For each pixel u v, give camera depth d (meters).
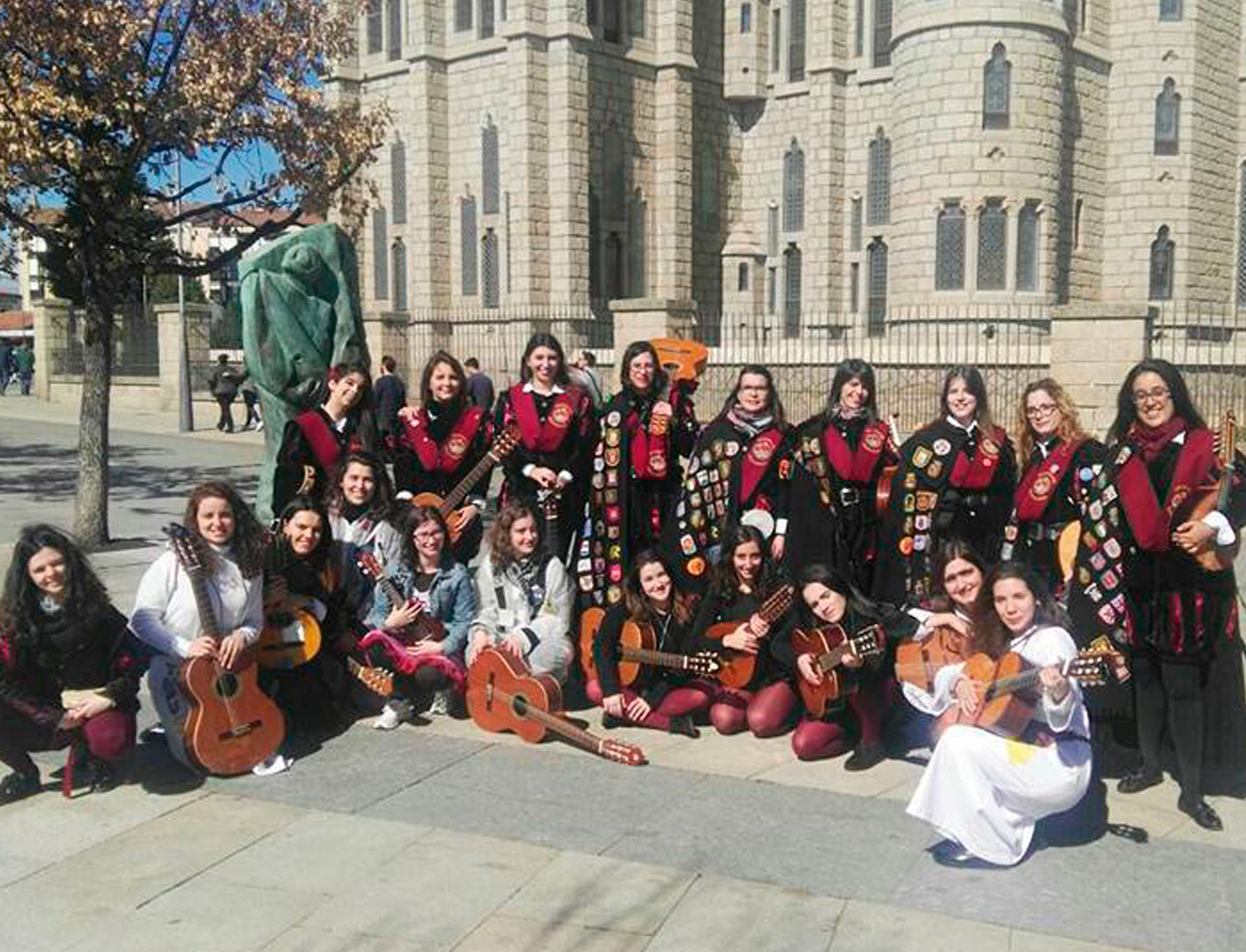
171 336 31.56
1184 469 5.14
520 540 6.83
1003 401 22.41
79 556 5.65
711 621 6.54
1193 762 5.24
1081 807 5.15
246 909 4.49
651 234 36.44
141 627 5.87
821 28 35.41
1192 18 31.67
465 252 36.06
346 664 6.80
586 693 7.08
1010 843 4.78
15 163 11.41
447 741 6.38
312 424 7.64
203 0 12.26
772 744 6.36
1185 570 5.20
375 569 6.74
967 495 6.40
